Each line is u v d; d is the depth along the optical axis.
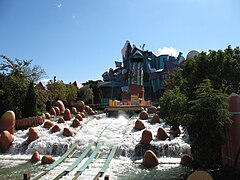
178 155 21.98
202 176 10.41
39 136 26.14
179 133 24.67
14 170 18.36
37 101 38.12
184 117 13.88
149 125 28.81
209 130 12.98
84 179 16.17
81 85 78.75
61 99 54.31
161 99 22.83
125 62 79.88
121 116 42.53
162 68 75.62
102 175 16.97
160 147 22.38
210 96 13.06
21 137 27.08
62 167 18.98
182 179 13.99
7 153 24.19
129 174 17.08
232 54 20.50
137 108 41.72
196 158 14.09
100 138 26.00
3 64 45.53
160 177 16.28
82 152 22.97
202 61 18.72
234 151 13.42
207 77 17.61
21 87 34.66
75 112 41.03
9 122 27.91
